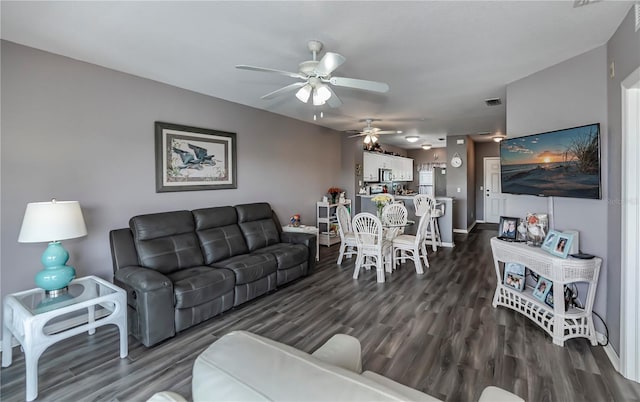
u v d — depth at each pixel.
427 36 2.38
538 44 2.50
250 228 4.13
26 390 1.91
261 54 2.73
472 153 8.52
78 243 2.90
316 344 2.53
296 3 1.94
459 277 4.21
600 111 2.50
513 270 3.12
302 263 4.09
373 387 0.68
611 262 2.34
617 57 2.21
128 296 2.65
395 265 4.64
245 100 4.30
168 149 3.58
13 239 2.53
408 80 3.39
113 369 2.21
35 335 1.93
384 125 6.15
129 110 3.24
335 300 3.44
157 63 2.95
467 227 7.62
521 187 3.11
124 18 2.13
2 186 2.48
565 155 2.60
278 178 5.25
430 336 2.62
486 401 0.97
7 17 2.11
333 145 6.71
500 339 2.55
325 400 0.65
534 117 3.14
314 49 2.49
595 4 1.94
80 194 2.90
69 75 2.81
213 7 1.99
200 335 2.70
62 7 1.99
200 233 3.57
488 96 4.03
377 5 1.95
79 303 2.17
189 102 3.81
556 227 2.88
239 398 0.70
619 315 2.19
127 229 3.07
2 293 2.49
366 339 2.58
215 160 4.13
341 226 4.94
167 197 3.61
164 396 0.76
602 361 2.23
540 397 1.87
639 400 1.85
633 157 2.04
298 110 4.92
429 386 1.98
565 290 2.55
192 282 2.78
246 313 3.13
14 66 2.51
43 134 2.67
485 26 2.22
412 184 10.89
